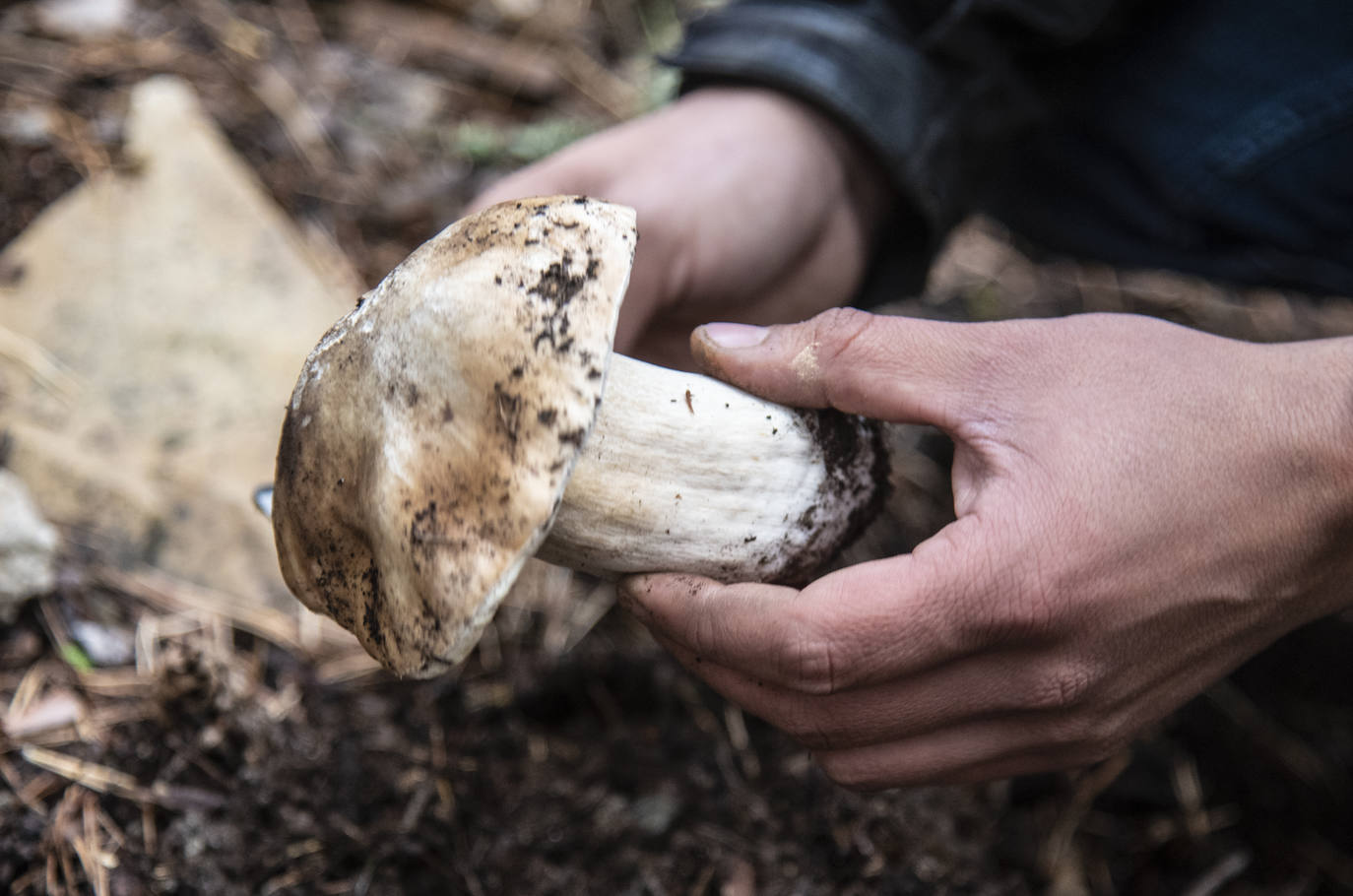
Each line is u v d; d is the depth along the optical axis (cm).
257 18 68
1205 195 52
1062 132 54
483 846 41
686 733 46
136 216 54
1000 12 47
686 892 42
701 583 34
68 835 39
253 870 40
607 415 34
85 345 50
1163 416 33
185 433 49
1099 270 74
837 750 35
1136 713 35
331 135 63
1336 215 52
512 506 30
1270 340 70
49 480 46
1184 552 32
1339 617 55
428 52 71
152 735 41
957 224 51
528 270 32
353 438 32
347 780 41
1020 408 33
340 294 55
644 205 43
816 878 42
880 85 46
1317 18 48
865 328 34
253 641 45
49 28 61
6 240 52
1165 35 51
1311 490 32
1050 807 49
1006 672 33
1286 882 49
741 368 35
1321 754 52
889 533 55
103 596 45
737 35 48
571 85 73
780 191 45
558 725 46
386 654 32
